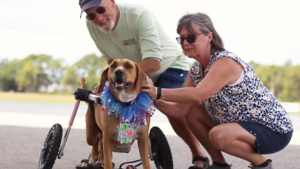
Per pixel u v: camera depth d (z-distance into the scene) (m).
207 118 4.15
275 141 3.82
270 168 3.88
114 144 3.80
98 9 4.08
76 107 3.91
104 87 3.71
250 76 3.80
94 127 4.19
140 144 3.73
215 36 3.86
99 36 4.46
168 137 7.36
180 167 4.81
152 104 3.71
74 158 5.13
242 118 3.81
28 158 5.00
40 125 8.77
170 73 4.56
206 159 4.45
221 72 3.70
